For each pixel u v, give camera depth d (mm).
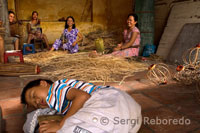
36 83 1688
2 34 4445
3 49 4414
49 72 4074
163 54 5871
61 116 1691
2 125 1852
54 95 1571
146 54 6219
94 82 3479
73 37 5848
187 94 2838
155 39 7035
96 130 1303
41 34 7160
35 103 1631
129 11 8359
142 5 6324
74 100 1467
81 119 1335
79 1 7973
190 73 3381
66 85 1624
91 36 7551
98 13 8078
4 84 3375
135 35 5090
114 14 8234
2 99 2654
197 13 5258
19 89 3096
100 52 5699
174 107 2396
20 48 7484
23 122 2014
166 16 6473
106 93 1515
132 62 4906
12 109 2324
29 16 7527
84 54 5102
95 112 1349
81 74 3836
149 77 3738
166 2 6418
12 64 3957
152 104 2486
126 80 3600
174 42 5660
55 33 7797
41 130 1421
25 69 3963
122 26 8391
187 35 5227
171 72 4129
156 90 3031
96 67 4211
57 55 5320
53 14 7828
